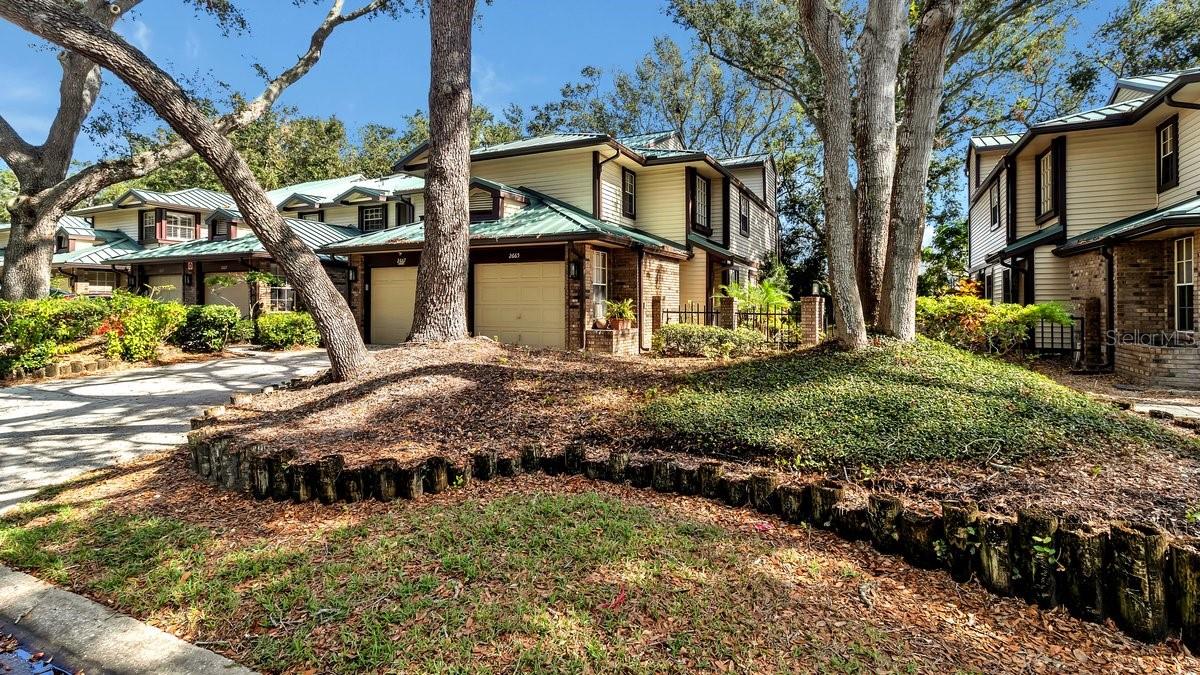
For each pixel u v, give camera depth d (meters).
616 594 2.72
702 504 3.83
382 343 14.68
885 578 2.92
